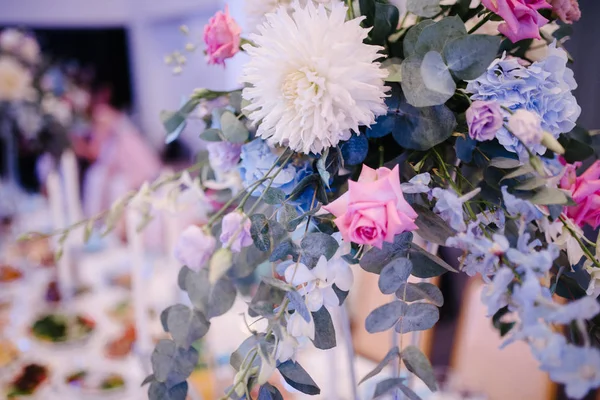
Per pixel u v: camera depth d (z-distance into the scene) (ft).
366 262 1.72
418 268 1.76
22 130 9.75
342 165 1.88
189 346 2.08
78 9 12.97
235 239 1.69
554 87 1.77
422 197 1.82
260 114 1.79
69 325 5.39
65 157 7.09
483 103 1.63
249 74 1.79
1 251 7.73
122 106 13.67
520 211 1.56
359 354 5.02
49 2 12.80
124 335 5.14
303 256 1.75
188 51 2.52
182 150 12.88
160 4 12.54
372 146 2.01
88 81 13.23
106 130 11.91
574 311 1.32
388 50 1.99
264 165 2.00
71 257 6.41
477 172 1.97
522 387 4.32
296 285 1.74
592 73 4.63
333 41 1.67
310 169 1.98
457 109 1.93
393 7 1.90
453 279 6.85
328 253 1.73
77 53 13.19
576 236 1.77
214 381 3.82
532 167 1.65
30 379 4.52
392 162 1.91
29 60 9.30
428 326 1.74
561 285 1.90
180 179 2.51
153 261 7.09
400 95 1.85
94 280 6.68
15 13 12.69
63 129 10.15
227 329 4.50
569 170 1.97
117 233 8.23
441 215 1.66
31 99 9.38
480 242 1.50
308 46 1.66
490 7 1.71
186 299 5.10
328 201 1.93
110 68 13.37
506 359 4.47
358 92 1.66
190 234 1.76
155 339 4.95
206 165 2.61
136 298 4.60
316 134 1.66
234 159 2.20
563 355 1.34
